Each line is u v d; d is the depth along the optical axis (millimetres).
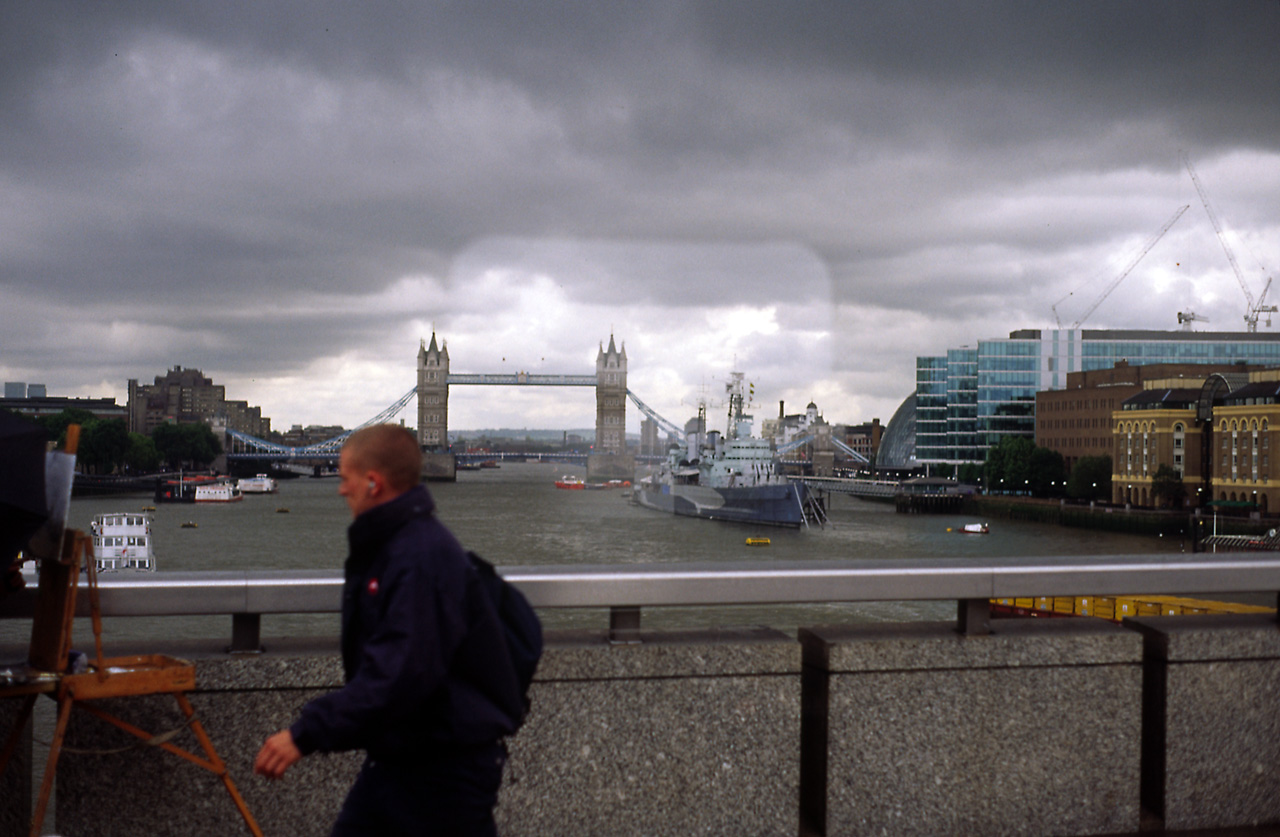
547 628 3834
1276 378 82750
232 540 53875
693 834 3711
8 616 3281
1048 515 100188
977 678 3918
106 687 2984
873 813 3844
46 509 2746
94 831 3373
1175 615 4406
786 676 3773
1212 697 4137
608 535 69625
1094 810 4016
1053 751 3982
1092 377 111250
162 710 3410
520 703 2627
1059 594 3883
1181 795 4117
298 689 3494
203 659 3439
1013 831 3945
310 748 2418
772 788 3768
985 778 3926
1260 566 4070
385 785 2592
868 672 3840
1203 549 75875
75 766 3355
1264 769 4184
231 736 3457
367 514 2564
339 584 3461
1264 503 80500
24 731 3404
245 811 3215
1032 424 118438
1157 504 91250
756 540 70938
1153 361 117000
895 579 3746
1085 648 4004
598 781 3658
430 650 2445
